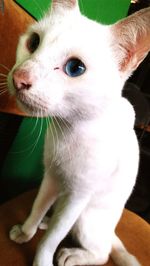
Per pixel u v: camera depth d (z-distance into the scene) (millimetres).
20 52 189
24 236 231
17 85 163
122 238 277
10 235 231
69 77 167
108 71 176
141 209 551
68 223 209
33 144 341
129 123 220
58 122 190
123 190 238
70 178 203
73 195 208
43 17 197
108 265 242
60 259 224
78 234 237
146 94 562
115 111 197
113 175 221
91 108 178
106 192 227
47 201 228
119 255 244
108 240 241
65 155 198
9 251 221
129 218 304
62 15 187
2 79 221
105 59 177
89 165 196
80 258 231
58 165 204
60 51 166
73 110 178
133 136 234
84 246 237
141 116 414
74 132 191
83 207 213
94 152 194
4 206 262
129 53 188
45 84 162
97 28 182
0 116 282
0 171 312
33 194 288
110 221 243
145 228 296
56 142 200
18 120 286
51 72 164
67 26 174
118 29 188
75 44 167
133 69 188
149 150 663
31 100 163
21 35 211
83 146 193
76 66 168
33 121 312
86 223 234
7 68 223
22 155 340
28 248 230
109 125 195
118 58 189
